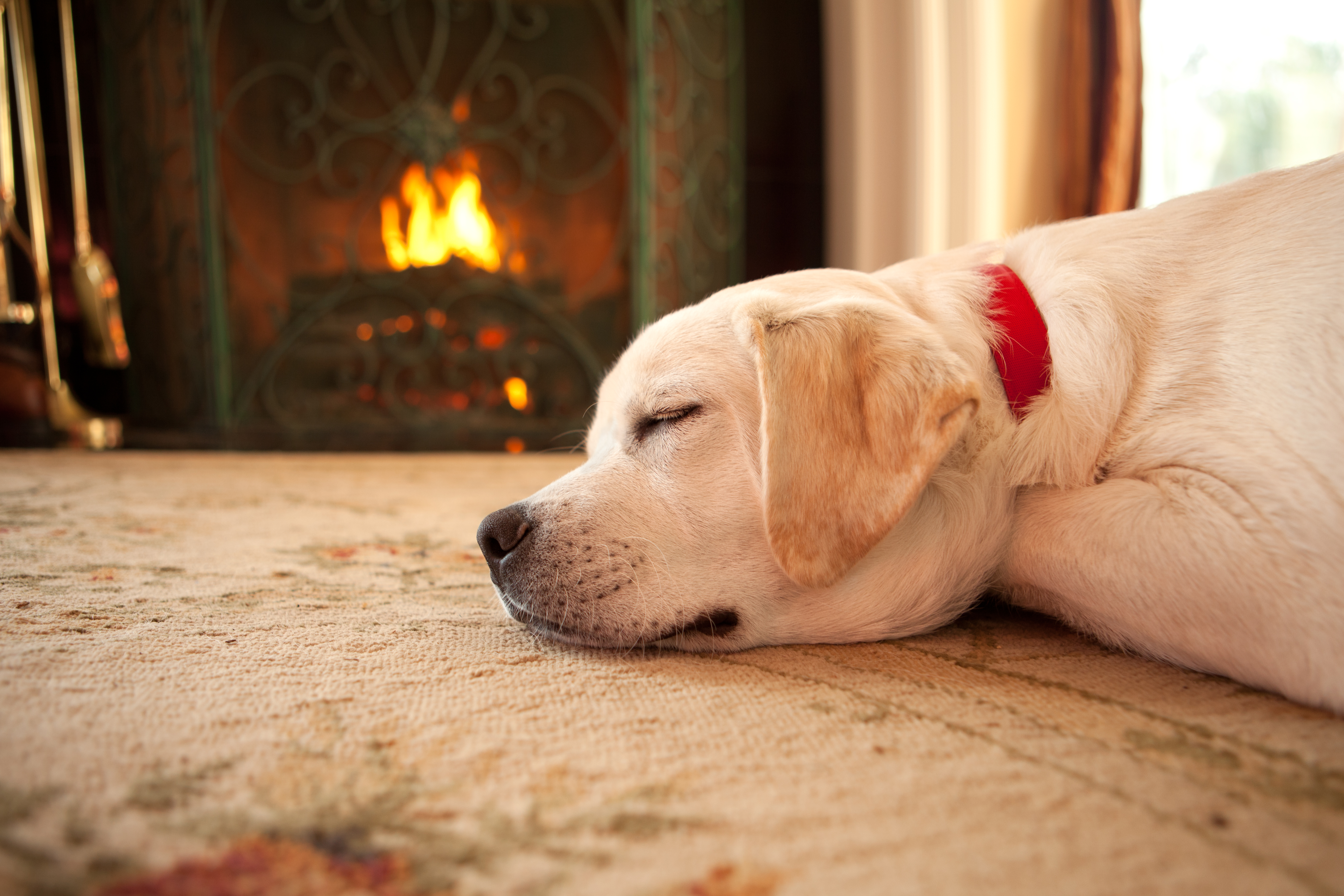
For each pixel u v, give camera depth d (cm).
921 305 134
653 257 489
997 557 125
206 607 130
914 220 447
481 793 74
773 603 119
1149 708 96
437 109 466
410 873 62
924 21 434
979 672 108
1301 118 445
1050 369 125
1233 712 95
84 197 434
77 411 438
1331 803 74
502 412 488
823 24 518
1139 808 73
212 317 438
